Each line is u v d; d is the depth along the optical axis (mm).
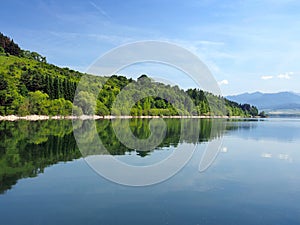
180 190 15672
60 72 121375
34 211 12594
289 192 15531
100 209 12898
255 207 13391
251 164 22422
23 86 83062
